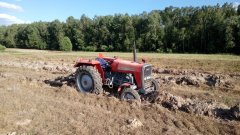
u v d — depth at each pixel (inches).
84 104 368.2
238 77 621.6
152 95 391.2
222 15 2402.8
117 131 284.7
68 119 311.3
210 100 408.2
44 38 3253.0
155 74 688.4
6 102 350.0
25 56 1294.3
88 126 295.3
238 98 430.6
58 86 474.6
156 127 298.4
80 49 3083.2
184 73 698.2
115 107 353.1
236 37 1985.7
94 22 3115.2
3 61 925.8
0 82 475.8
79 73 426.9
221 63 952.3
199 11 2608.3
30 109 335.6
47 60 1074.7
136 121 303.7
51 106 349.4
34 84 469.4
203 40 2298.2
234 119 322.3
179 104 359.9
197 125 305.3
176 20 2802.7
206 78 567.5
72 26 3147.1
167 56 1396.4
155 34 2564.0
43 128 287.6
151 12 3068.4
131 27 2810.0
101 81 411.8
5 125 288.8
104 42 2987.2
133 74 389.7
